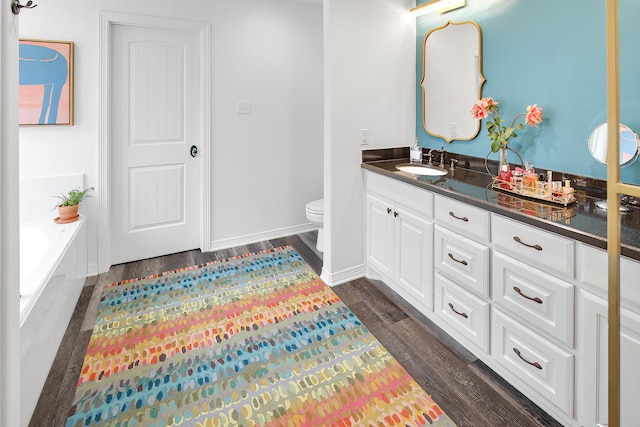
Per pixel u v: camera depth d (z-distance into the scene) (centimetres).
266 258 325
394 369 182
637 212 149
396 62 272
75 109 271
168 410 159
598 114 173
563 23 184
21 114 254
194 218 339
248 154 351
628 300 116
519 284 155
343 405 160
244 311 237
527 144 207
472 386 170
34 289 165
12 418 92
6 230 88
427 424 150
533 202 167
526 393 161
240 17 327
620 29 161
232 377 178
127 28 288
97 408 160
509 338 164
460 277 188
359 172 272
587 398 133
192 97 321
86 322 225
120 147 297
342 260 276
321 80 380
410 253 227
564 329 138
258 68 343
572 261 133
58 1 258
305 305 245
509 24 210
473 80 235
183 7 301
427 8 250
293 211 387
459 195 182
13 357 93
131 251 314
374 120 270
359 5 252
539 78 197
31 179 262
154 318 229
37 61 254
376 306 243
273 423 152
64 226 249
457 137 252
